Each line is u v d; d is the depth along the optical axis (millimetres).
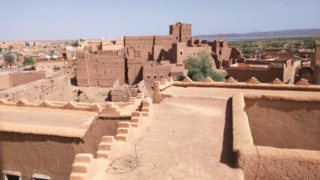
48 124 14844
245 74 42906
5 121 15422
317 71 44375
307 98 14672
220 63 70500
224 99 16625
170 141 10633
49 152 13508
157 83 18125
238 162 8312
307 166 7613
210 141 10594
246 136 9320
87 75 65312
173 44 68688
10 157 13875
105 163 8750
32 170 13805
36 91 34125
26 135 13562
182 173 8273
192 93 18250
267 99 15398
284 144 15383
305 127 14906
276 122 15406
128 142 10562
